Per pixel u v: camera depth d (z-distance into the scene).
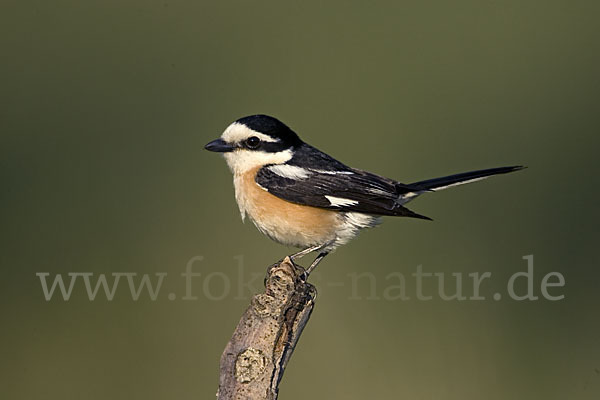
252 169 8.63
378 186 8.63
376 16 15.16
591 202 13.44
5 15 14.94
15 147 13.34
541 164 13.84
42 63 14.28
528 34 14.99
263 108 14.22
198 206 12.55
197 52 14.48
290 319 6.41
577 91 14.47
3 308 11.27
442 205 13.16
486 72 14.64
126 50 14.38
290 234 8.54
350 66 14.61
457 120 14.24
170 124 13.90
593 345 11.12
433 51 14.97
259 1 14.97
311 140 14.20
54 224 12.25
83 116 13.88
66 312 11.27
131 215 12.38
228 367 6.14
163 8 14.90
